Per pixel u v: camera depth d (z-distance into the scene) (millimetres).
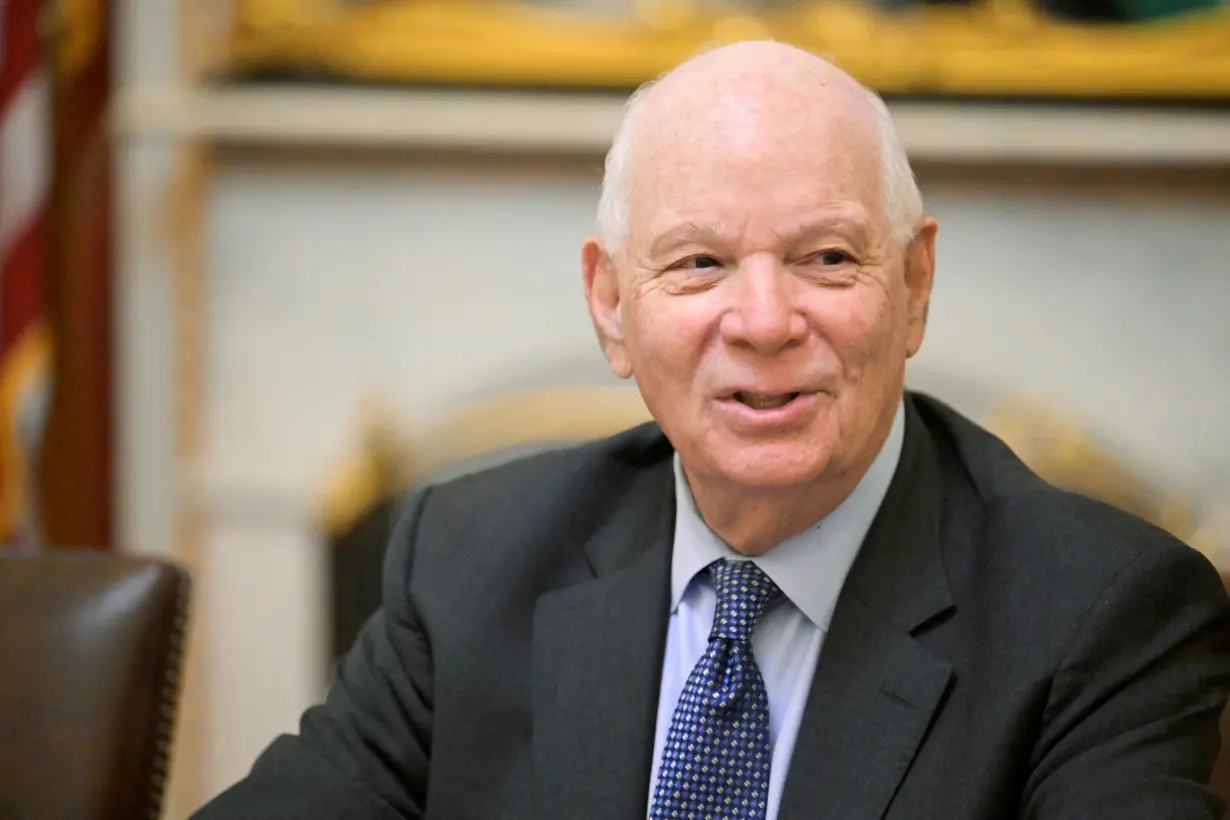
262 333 6918
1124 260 6449
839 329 2707
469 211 6777
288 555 6977
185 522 6969
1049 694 2658
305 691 6980
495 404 6867
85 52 6738
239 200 6863
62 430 6773
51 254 6715
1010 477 3066
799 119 2738
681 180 2760
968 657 2795
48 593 3619
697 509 3131
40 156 6645
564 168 6719
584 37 6566
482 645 3180
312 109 6605
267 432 6941
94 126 6777
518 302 6801
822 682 2834
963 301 6543
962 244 6512
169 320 6934
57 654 3553
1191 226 6410
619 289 2979
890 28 6398
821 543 2963
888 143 2844
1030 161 6367
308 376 6906
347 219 6832
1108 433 6516
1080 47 6305
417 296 6840
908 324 2947
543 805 2938
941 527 3041
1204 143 6172
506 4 6602
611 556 3281
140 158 6828
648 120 2871
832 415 2742
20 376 6641
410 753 3244
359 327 6879
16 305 6621
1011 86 6355
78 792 3467
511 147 6633
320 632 6980
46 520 6750
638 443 3480
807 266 2742
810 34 6441
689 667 3061
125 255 6906
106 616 3580
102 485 6832
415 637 3326
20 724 3514
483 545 3365
